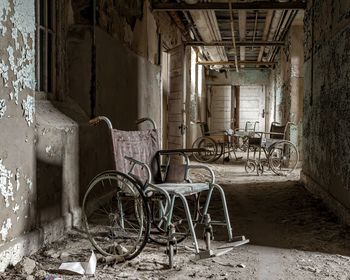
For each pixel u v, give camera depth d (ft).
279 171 31.07
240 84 65.87
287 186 23.88
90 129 15.76
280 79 43.09
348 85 14.44
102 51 17.20
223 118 67.82
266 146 29.96
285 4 24.68
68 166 13.61
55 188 12.62
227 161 39.06
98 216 15.28
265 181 26.09
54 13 14.52
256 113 67.87
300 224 14.97
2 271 9.37
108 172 10.69
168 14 31.65
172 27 34.45
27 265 9.64
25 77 10.55
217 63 49.39
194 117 47.44
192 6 25.88
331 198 16.89
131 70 21.91
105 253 10.76
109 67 18.19
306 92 24.00
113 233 12.25
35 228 11.25
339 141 15.80
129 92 21.54
